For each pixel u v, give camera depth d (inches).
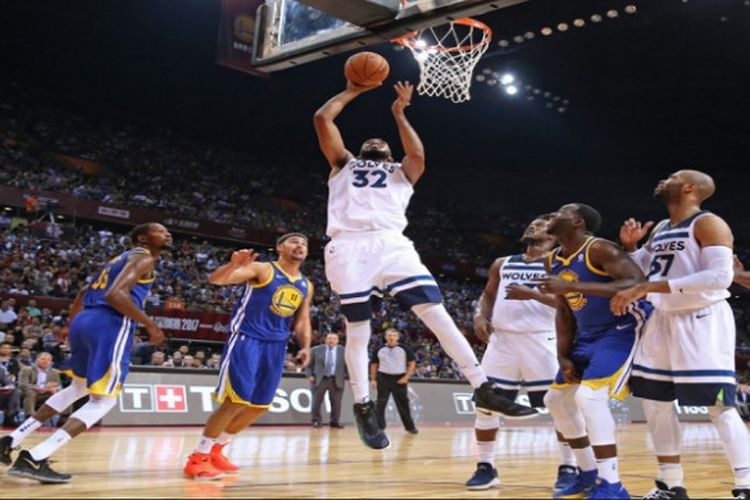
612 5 682.2
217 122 1149.7
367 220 146.5
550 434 385.7
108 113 1101.1
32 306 543.2
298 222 1041.5
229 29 487.5
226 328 631.8
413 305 143.8
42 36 945.5
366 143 156.3
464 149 1197.7
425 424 445.4
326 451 260.7
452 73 277.3
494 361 180.7
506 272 183.0
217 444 189.3
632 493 165.6
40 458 157.4
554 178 1212.5
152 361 414.9
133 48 968.9
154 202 914.7
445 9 218.2
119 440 276.8
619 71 868.6
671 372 147.4
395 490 157.4
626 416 536.7
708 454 291.1
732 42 757.9
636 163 1160.8
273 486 160.9
